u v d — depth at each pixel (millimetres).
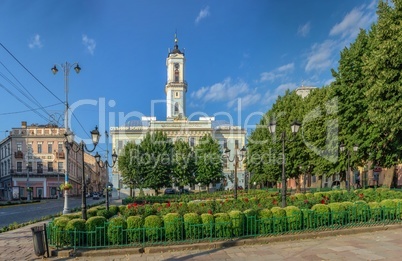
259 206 13859
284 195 12086
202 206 13578
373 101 17016
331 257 7520
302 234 9531
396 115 15711
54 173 58250
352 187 25828
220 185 56125
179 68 76000
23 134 58375
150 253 8234
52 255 8227
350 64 23047
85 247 8430
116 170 55594
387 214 11125
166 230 8875
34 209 29594
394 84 15602
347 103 23156
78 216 10961
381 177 32750
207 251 8289
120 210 15781
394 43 15133
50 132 59094
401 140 17172
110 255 8133
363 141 22078
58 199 54531
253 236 9305
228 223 9164
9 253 8992
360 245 8570
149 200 28109
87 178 79188
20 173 57281
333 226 10250
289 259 7434
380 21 16672
